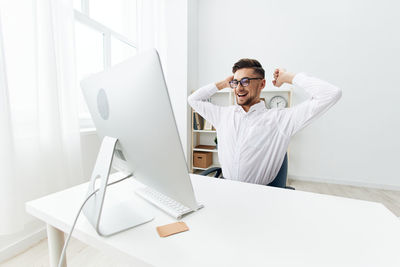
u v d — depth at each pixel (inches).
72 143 58.1
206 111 58.5
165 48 113.0
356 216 23.2
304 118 45.4
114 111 20.3
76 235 20.7
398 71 97.4
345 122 105.7
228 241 18.8
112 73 18.9
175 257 16.7
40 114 51.9
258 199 27.6
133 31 97.7
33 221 54.0
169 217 23.0
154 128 16.3
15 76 45.6
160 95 14.3
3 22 43.4
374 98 101.3
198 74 129.1
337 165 108.7
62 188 55.6
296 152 113.9
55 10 53.4
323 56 106.4
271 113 49.9
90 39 76.9
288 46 111.2
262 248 17.8
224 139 54.2
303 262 16.1
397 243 18.5
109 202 26.7
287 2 109.3
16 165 45.7
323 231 20.3
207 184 33.2
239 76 48.1
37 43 48.5
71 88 57.3
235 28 119.3
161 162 17.6
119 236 19.5
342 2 101.6
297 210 24.6
